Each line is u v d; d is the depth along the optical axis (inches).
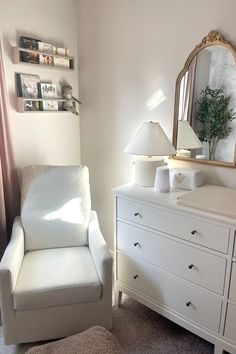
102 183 105.3
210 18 69.9
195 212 60.9
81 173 88.6
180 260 66.9
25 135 91.0
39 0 87.3
